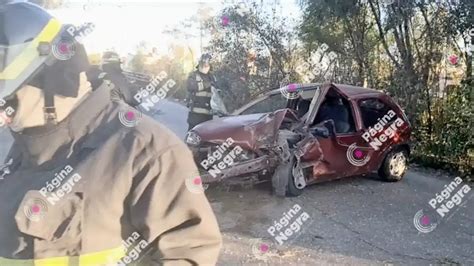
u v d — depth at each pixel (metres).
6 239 1.19
